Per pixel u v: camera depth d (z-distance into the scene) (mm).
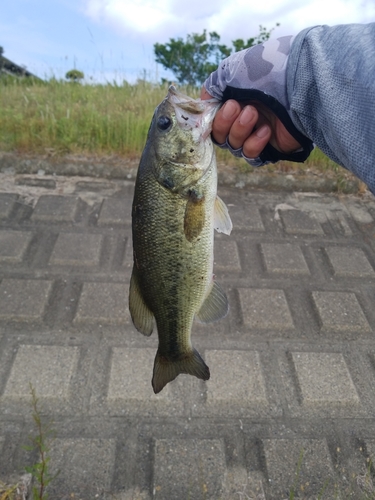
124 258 1480
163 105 631
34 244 1518
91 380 1055
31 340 1148
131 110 2420
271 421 994
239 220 1715
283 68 600
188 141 616
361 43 513
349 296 1360
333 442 960
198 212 625
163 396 1017
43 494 827
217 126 634
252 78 610
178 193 620
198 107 629
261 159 716
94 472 872
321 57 544
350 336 1229
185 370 688
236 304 1310
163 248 631
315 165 2078
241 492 854
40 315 1216
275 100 600
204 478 872
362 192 1985
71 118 2211
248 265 1487
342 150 507
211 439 945
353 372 1126
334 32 560
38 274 1381
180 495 844
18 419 964
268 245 1586
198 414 997
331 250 1581
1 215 1646
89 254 1473
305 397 1039
